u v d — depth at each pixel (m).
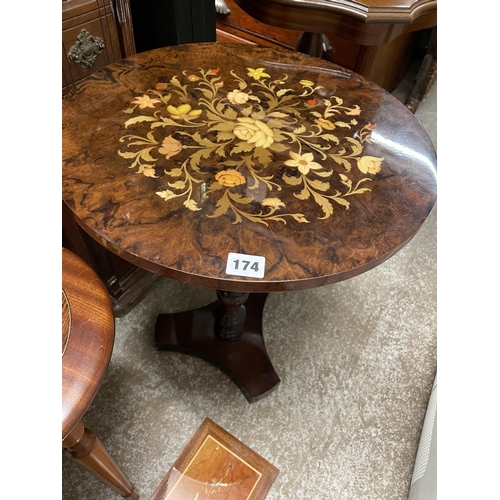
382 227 0.59
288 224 0.58
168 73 0.85
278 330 1.17
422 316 1.24
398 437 0.99
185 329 1.10
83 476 0.89
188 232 0.56
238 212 0.59
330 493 0.90
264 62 0.91
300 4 1.13
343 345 1.15
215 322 1.08
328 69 0.91
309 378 1.08
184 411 1.00
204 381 1.05
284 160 0.68
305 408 1.02
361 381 1.08
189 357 1.10
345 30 1.17
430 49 1.89
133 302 1.19
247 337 1.11
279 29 1.85
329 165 0.68
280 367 1.09
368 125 0.77
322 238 0.57
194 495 0.88
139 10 1.12
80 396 0.50
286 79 0.87
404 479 0.93
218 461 0.93
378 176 0.67
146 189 0.61
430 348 1.17
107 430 0.96
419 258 1.41
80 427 0.62
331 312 1.23
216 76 0.86
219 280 0.52
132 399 1.01
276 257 0.54
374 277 1.34
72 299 0.59
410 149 0.73
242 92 0.82
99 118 0.72
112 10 0.85
